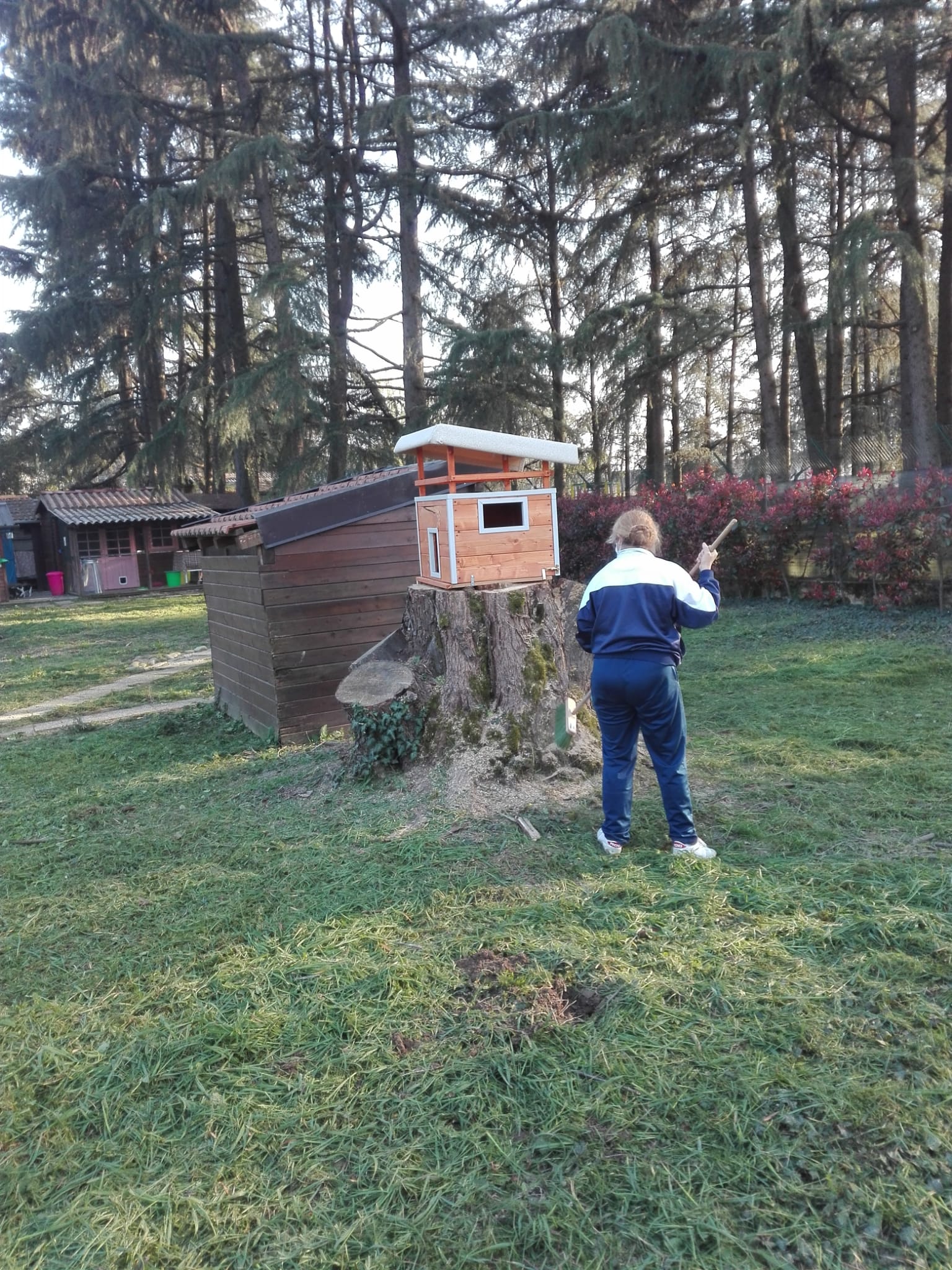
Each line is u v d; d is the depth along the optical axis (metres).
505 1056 2.41
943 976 2.64
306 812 4.66
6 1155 2.23
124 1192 2.07
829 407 23.23
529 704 4.68
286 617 6.49
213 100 24.25
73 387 27.83
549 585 4.85
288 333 19.92
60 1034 2.74
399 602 6.80
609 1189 1.97
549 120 18.67
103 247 26.33
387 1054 2.47
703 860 3.58
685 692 7.34
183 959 3.16
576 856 3.73
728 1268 1.77
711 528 12.59
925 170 15.75
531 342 20.23
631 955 2.88
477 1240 1.87
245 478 26.81
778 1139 2.08
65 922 3.59
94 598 25.61
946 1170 1.96
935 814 4.02
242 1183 2.07
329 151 23.66
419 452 5.16
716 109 17.73
